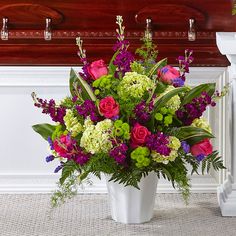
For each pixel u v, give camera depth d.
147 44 4.51
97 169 4.15
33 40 4.91
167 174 4.16
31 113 4.93
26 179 4.96
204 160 4.40
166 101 4.15
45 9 4.84
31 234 4.30
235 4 4.69
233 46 4.47
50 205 4.76
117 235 4.27
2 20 4.86
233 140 4.61
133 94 4.14
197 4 4.85
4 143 4.95
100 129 4.05
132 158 4.08
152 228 4.37
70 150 4.12
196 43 4.93
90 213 4.61
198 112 4.30
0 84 4.89
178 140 4.13
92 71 4.28
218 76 4.95
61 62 4.94
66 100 4.34
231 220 4.53
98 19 4.89
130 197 4.35
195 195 4.95
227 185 4.70
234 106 4.58
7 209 4.69
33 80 4.91
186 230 4.36
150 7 4.84
